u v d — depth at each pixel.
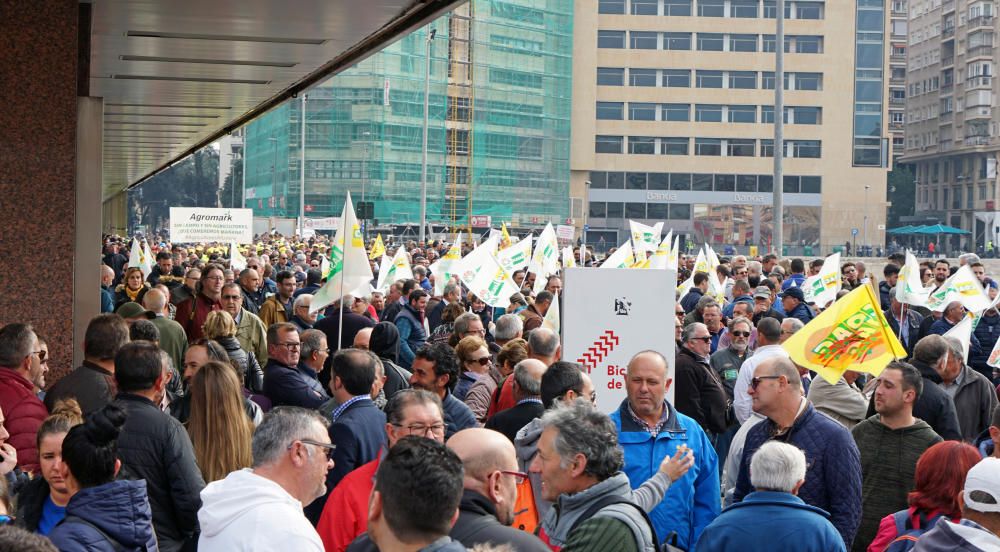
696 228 110.00
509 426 7.59
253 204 103.19
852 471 6.64
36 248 10.27
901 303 16.48
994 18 142.88
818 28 110.38
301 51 15.22
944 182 151.75
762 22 109.38
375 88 87.56
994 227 132.38
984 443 7.30
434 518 3.68
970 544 4.68
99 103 11.98
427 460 3.71
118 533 4.92
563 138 98.31
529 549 4.27
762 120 109.81
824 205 111.25
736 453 7.93
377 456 6.55
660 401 6.71
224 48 15.10
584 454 4.84
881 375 7.67
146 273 25.59
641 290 8.70
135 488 5.02
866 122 112.44
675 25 109.06
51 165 10.31
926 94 154.62
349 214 12.33
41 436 5.65
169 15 12.89
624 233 109.56
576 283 8.68
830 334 8.23
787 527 5.48
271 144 95.88
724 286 22.28
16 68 10.23
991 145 142.12
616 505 4.77
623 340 8.70
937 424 9.29
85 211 12.02
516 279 22.64
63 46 10.34
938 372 10.42
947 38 149.00
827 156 111.00
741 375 10.34
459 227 87.81
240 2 12.02
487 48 93.50
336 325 13.74
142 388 6.16
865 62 112.31
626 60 109.06
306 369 9.26
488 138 94.06
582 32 108.38
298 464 4.52
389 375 9.81
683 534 6.62
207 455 6.31
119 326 7.53
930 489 5.64
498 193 94.69
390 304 17.58
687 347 10.92
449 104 92.44
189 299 14.19
